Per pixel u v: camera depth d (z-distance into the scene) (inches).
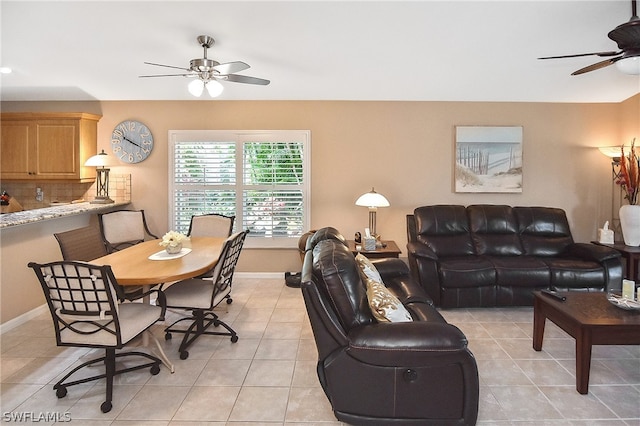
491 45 142.0
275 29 131.0
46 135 182.7
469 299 152.8
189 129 192.5
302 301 163.3
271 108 191.8
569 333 100.3
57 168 183.2
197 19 125.6
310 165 193.2
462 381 75.7
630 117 185.8
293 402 90.7
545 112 192.5
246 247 195.0
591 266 152.3
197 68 127.0
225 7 120.0
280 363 110.0
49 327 135.3
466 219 178.4
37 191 197.5
